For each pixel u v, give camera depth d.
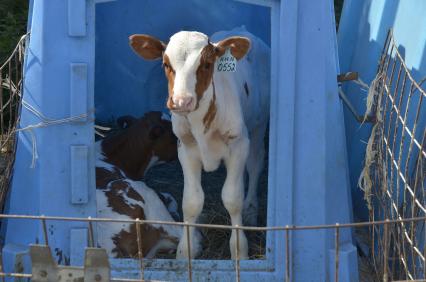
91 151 9.19
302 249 9.21
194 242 9.72
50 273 6.89
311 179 9.17
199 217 10.88
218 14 12.15
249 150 10.65
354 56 11.87
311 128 9.13
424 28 9.55
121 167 11.50
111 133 12.27
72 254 9.18
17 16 15.34
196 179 9.59
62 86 9.09
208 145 9.34
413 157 9.34
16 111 10.63
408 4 10.15
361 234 10.62
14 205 9.46
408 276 8.40
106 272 6.83
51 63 9.07
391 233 9.22
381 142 9.34
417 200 8.56
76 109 9.08
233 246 9.59
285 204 9.16
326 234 9.20
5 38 14.44
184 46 8.52
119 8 12.12
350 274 9.18
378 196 9.54
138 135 11.57
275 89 9.16
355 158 11.03
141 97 12.87
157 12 12.15
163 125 11.66
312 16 9.03
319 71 9.08
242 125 9.47
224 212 11.11
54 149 9.15
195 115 8.95
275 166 9.22
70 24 8.99
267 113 11.08
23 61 10.10
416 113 9.28
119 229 9.66
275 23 9.11
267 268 9.19
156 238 10.05
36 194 9.23
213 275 9.09
